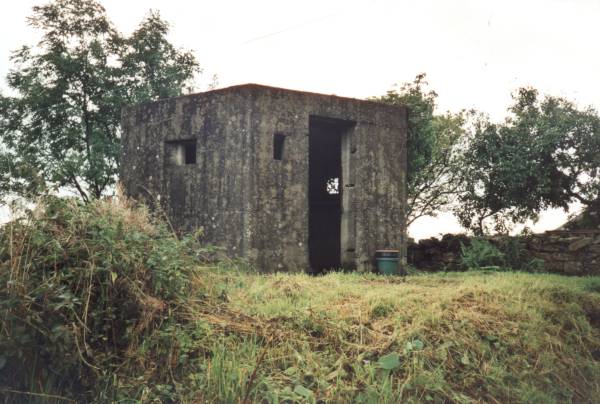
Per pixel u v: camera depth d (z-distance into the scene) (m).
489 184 18.78
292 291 7.02
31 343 4.55
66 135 17.75
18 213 5.01
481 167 18.80
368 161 12.41
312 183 16.83
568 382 6.01
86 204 5.50
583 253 12.91
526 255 14.00
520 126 18.05
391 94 17.69
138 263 5.21
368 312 6.30
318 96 11.78
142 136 12.72
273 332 5.51
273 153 11.10
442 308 6.70
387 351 5.53
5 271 4.63
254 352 5.11
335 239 16.83
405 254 12.88
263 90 11.05
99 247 5.11
